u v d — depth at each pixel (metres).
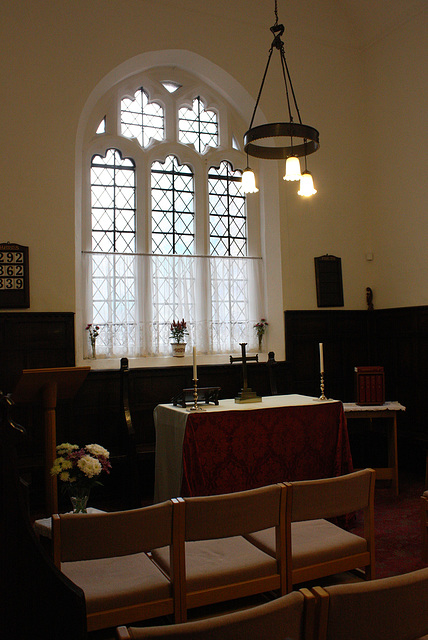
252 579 2.60
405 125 7.73
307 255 7.98
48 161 6.39
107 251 7.30
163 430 4.97
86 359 6.85
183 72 7.98
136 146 7.57
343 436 4.99
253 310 7.94
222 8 7.53
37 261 6.27
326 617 1.54
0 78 6.23
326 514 2.77
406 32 7.69
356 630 1.58
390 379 7.91
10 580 1.59
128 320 7.17
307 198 8.04
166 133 7.87
